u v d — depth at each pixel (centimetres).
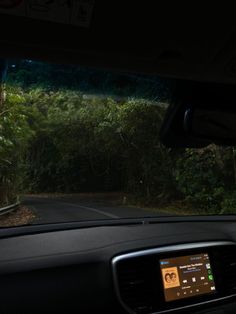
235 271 303
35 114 3788
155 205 3206
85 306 268
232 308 296
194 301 279
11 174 2348
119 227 355
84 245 285
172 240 295
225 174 2256
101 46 237
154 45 238
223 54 253
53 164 5659
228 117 288
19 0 192
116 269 267
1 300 253
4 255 271
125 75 270
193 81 284
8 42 227
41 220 1777
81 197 4434
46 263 265
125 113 2872
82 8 199
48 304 262
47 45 232
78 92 260
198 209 2478
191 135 286
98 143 4450
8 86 244
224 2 200
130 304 266
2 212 1816
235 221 424
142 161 3338
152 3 197
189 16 210
